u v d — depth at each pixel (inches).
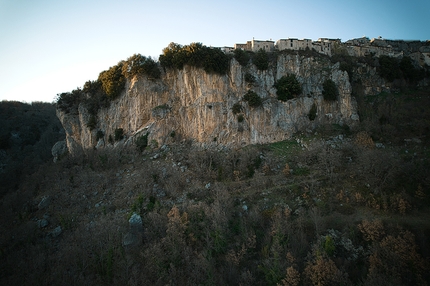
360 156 2252.7
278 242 1695.4
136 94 3085.6
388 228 1754.4
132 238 1967.3
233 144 2711.6
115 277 1733.5
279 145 2659.9
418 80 3218.5
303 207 2052.2
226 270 1706.4
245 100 2778.1
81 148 3449.8
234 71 2834.6
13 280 1758.1
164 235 1935.3
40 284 1707.7
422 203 1905.8
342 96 2851.9
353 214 1951.3
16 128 4813.0
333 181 2186.3
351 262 1662.2
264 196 2175.2
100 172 2783.0
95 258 1835.6
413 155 2271.2
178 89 3058.6
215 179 2384.4
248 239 1812.3
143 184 2449.6
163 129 2928.2
